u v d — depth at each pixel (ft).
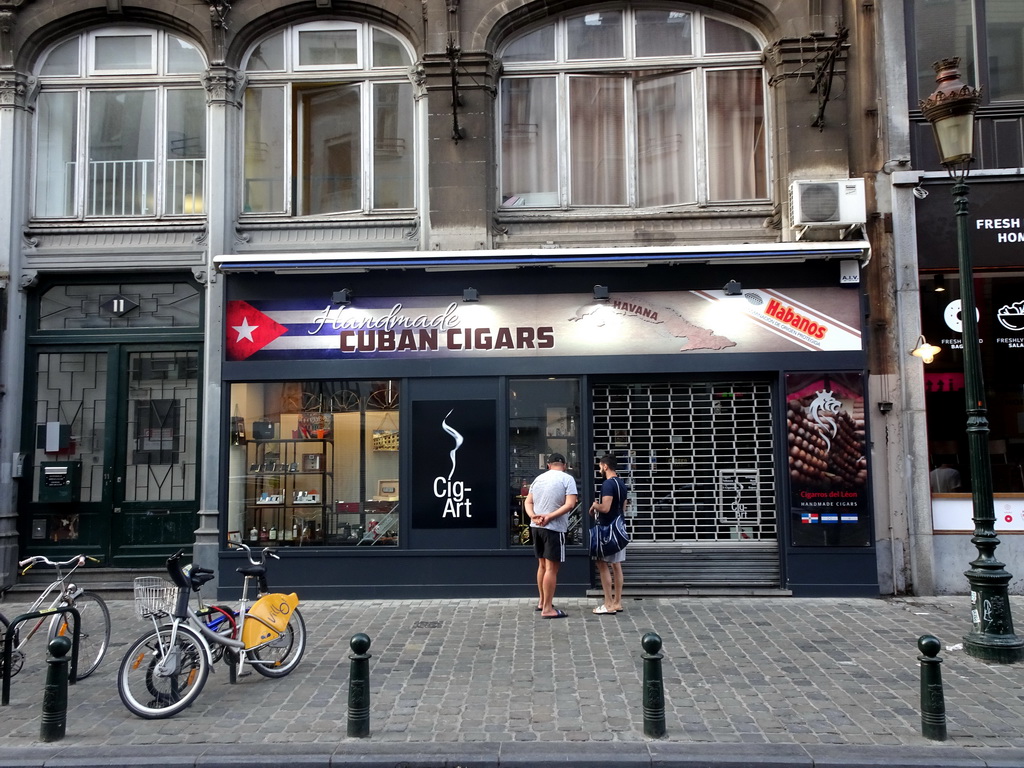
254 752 15.83
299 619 21.56
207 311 32.07
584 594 29.89
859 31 31.86
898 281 30.76
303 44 33.60
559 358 30.71
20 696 19.67
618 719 17.26
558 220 32.58
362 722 16.51
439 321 31.07
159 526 32.17
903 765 15.01
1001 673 20.24
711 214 32.40
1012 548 29.81
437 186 31.91
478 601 29.45
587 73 33.58
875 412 30.53
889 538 30.09
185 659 18.42
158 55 33.55
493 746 15.88
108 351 32.76
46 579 31.71
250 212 33.12
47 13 32.91
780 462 30.17
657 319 30.73
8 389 31.81
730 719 17.20
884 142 31.42
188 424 32.58
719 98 33.50
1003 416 30.60
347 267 30.35
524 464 30.76
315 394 31.37
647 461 31.19
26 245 32.58
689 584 30.37
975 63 31.76
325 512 30.94
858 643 23.18
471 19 32.50
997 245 30.86
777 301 30.55
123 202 33.30
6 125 32.48
